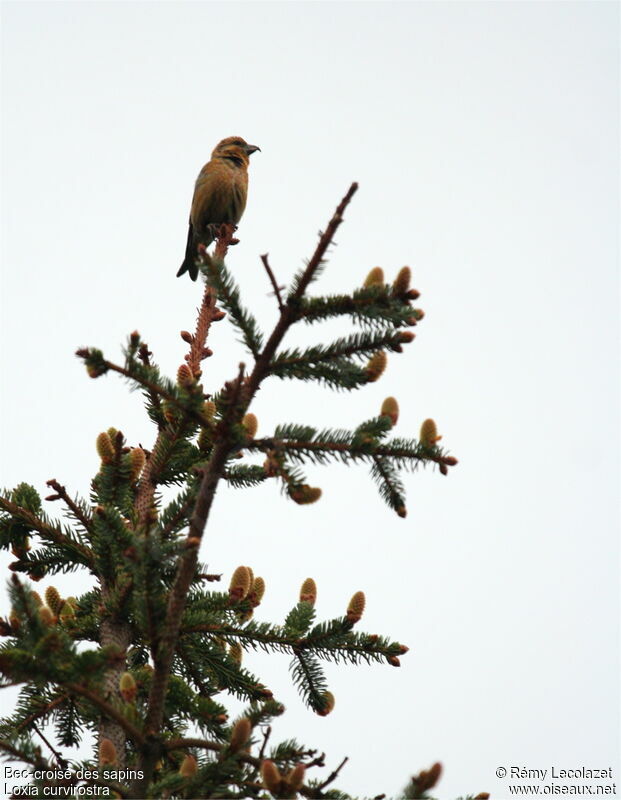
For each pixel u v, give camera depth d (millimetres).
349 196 7875
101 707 7453
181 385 8328
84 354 7824
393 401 8516
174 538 10016
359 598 9633
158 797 7773
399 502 8266
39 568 10766
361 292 7941
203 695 10328
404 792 6293
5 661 6867
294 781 6398
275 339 8055
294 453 8133
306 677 9719
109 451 10000
